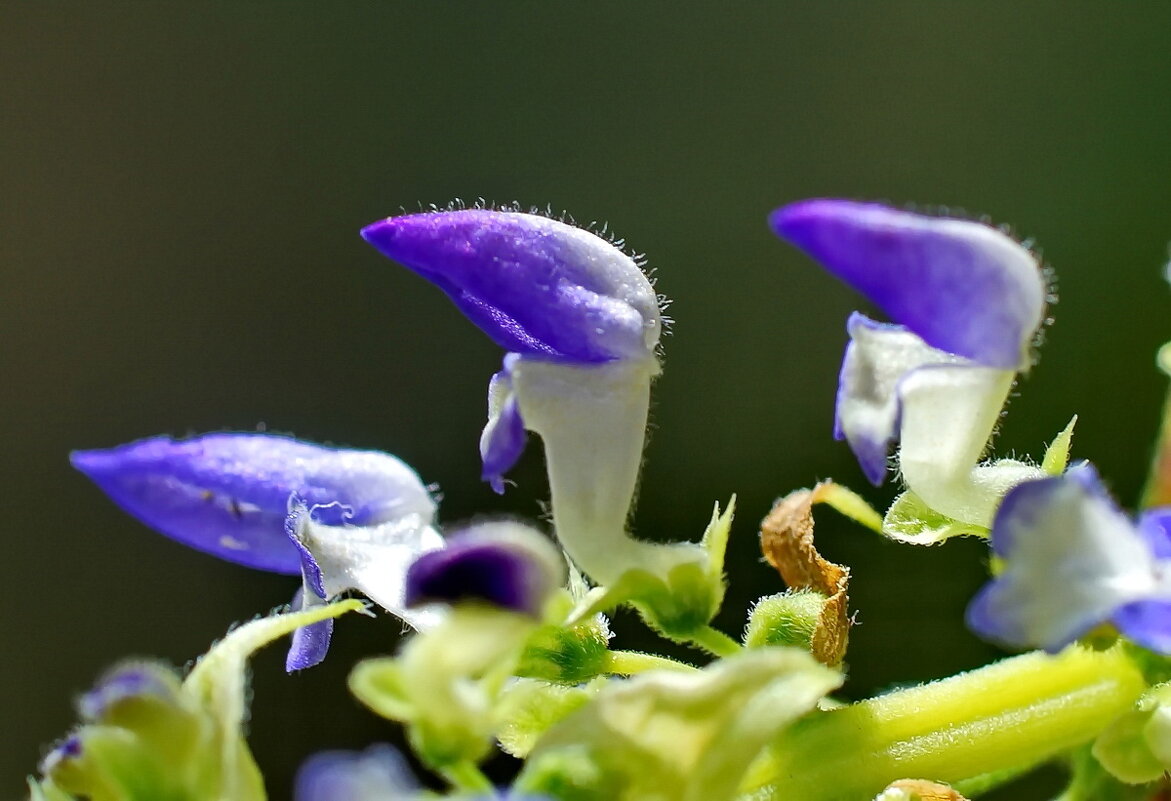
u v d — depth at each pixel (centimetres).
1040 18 21
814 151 21
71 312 22
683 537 21
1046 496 13
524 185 21
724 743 13
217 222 22
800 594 14
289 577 22
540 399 14
